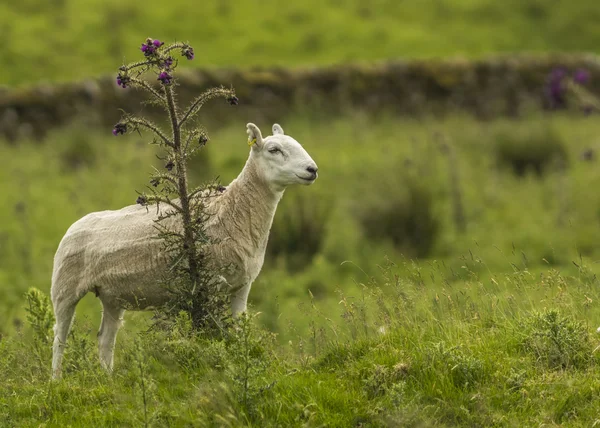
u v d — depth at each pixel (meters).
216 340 17.19
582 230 38.00
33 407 16.25
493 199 43.78
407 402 15.11
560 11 80.06
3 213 41.56
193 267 17.55
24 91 55.88
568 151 51.28
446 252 36.50
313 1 77.38
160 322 17.64
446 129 57.25
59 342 18.69
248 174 18.62
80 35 67.19
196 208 17.80
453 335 17.55
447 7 78.94
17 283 32.97
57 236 39.12
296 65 66.62
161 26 70.38
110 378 16.91
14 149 52.75
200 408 15.16
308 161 18.27
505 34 75.94
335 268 34.62
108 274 18.36
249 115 58.97
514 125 56.41
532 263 34.12
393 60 64.38
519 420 14.70
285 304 29.89
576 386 15.30
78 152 49.94
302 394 15.58
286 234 36.62
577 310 18.36
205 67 62.38
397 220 37.28
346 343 18.05
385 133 57.09
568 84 30.23
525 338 17.12
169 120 18.11
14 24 67.00
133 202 42.94
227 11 73.94
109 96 57.00
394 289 20.08
